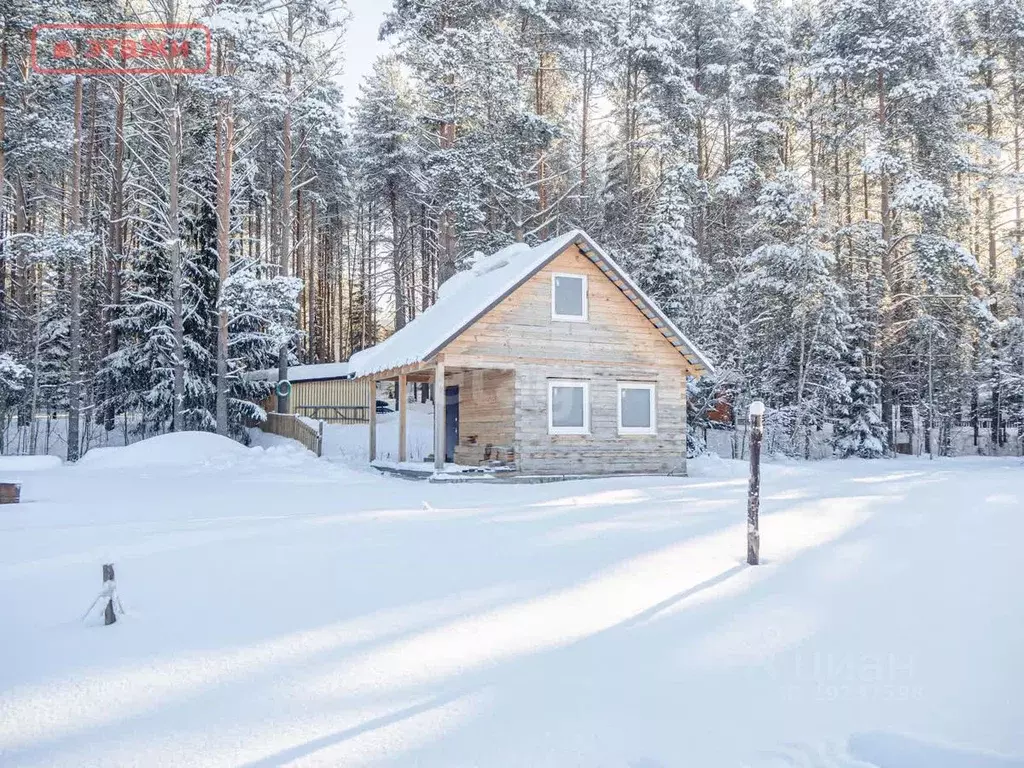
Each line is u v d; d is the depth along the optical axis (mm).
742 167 36812
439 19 34688
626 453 21312
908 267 36656
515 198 35344
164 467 22719
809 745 3273
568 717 3586
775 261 33188
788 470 24031
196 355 32000
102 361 34156
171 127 29797
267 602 5711
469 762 3148
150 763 3197
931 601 5270
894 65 34406
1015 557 6410
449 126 34219
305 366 43000
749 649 4477
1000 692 3736
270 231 48844
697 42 44406
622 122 41406
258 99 30875
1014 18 39844
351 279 66062
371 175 49781
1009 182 37938
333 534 8477
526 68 37125
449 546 7633
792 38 43375
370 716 3635
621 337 21484
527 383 20219
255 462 24156
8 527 9906
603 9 37500
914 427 39938
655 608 5336
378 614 5328
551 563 6777
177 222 29891
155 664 4422
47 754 3301
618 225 39250
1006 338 38250
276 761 3189
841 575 6078
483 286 22891
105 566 5383
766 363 35000
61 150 28875
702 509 10094
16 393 31250
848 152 38906
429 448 30984
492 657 4426
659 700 3775
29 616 5508
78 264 27188
